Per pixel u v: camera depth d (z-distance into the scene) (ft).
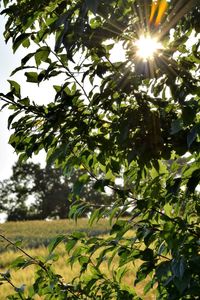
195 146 9.46
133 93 9.68
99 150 10.77
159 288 10.21
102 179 10.14
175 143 9.77
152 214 10.02
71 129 10.76
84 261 11.15
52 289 11.26
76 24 8.48
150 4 8.73
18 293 11.92
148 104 10.01
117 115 10.42
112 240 10.30
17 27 10.02
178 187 9.33
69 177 10.72
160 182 10.28
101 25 9.20
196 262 8.71
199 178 9.07
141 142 9.82
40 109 10.27
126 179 11.09
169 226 9.46
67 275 48.75
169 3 9.15
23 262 11.99
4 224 176.76
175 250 9.12
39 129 10.61
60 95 9.86
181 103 8.96
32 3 9.51
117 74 9.30
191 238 9.43
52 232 153.58
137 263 37.11
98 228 137.59
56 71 9.70
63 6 9.18
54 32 9.81
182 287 8.60
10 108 10.50
